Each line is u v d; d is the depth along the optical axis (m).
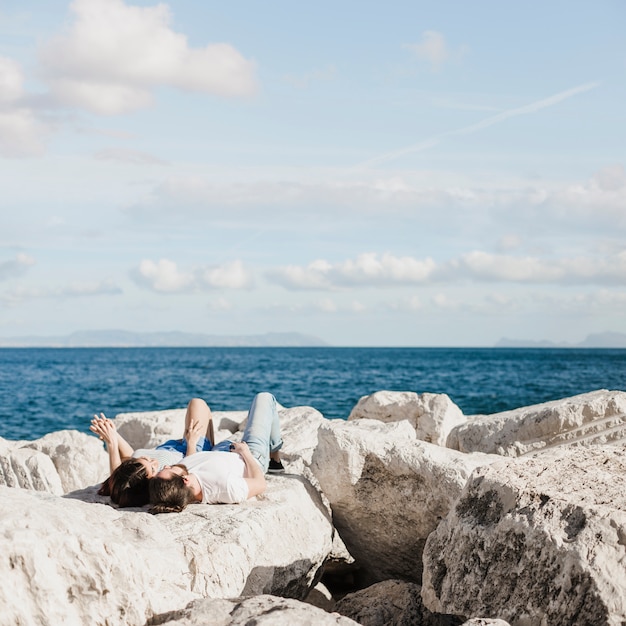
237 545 4.81
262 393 6.80
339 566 6.66
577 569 3.63
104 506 4.23
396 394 11.20
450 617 4.15
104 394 39.38
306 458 7.71
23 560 3.09
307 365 87.94
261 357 137.12
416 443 6.07
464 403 31.83
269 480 6.13
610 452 4.93
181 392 40.41
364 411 11.17
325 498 6.55
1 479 8.11
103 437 6.07
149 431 11.16
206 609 3.53
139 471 5.47
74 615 3.23
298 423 9.68
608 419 7.50
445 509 5.64
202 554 4.59
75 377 58.19
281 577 5.19
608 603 3.48
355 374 62.00
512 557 4.00
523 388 41.47
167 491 5.21
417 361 105.62
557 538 3.81
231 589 4.69
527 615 3.77
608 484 4.30
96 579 3.31
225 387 44.72
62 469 8.52
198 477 5.45
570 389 40.50
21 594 3.07
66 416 28.58
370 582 6.70
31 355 162.38
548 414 7.78
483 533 4.22
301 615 3.39
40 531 3.21
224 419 11.10
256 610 3.50
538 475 4.51
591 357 133.25
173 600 3.68
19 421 26.91
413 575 6.23
